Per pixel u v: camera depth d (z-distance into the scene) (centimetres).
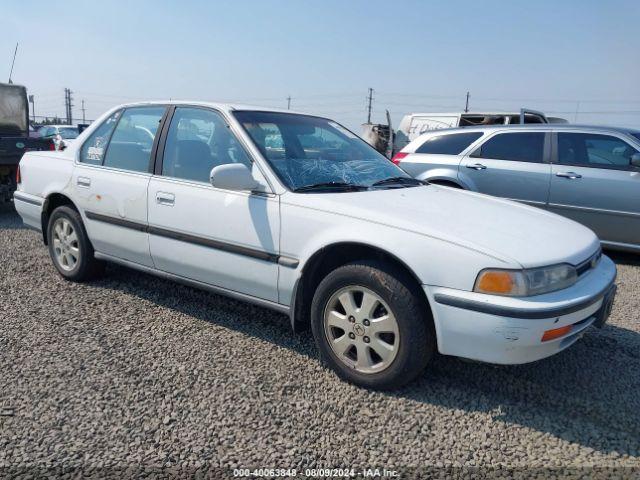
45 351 332
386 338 291
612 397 296
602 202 607
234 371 313
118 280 472
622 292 498
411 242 275
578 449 250
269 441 249
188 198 359
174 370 312
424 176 721
